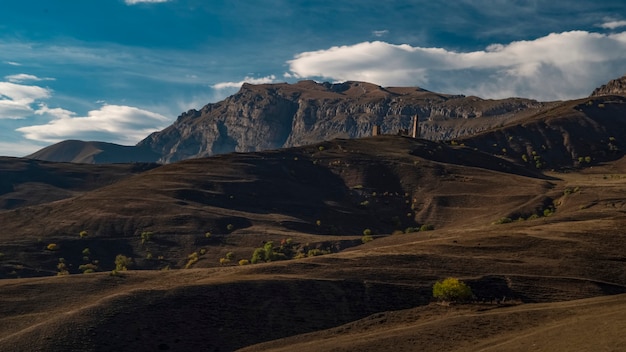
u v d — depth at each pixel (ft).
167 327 272.51
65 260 611.88
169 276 351.67
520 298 306.35
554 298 306.55
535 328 241.76
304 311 290.97
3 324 279.28
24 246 632.38
